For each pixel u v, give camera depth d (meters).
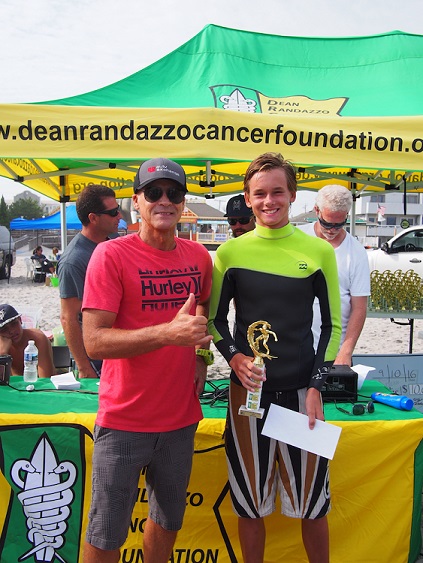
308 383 1.92
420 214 48.31
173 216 1.77
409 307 6.84
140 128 2.67
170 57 4.05
